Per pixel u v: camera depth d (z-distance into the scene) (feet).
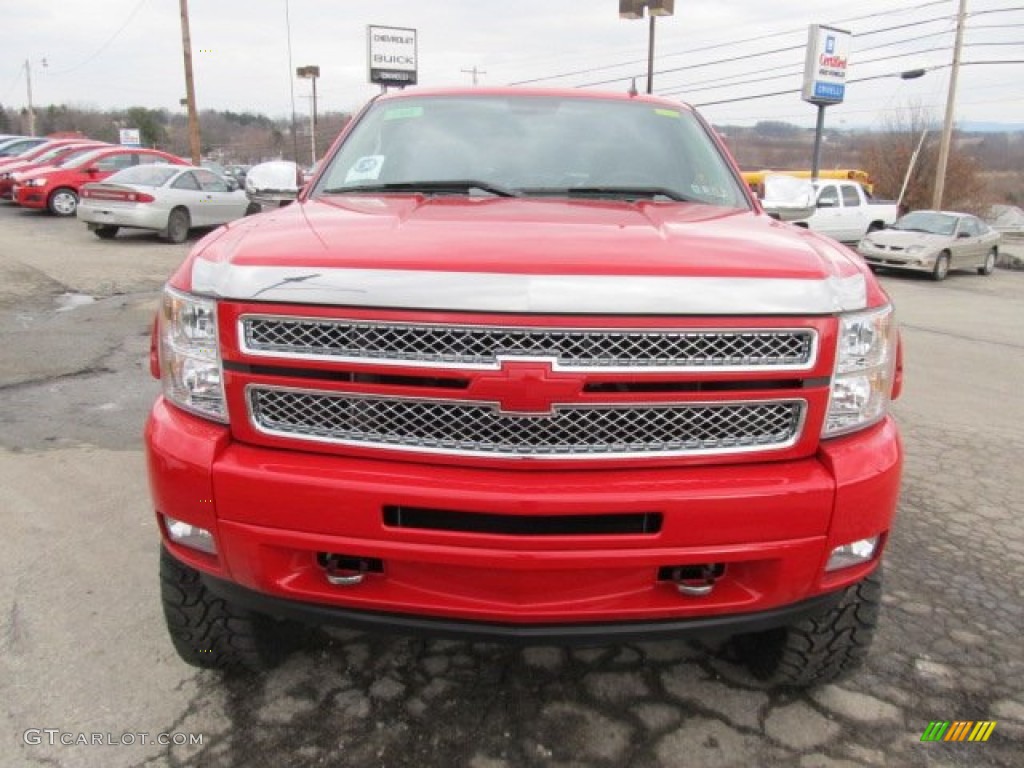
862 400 7.06
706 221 8.67
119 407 18.42
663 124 11.98
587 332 6.31
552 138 11.34
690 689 8.90
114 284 34.96
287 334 6.54
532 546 6.48
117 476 14.25
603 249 6.80
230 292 6.59
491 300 6.25
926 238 56.85
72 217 64.13
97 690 8.55
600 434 6.53
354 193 10.46
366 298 6.34
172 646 9.35
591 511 6.40
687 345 6.44
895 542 12.74
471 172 10.68
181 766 7.57
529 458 6.48
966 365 27.12
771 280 6.61
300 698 8.55
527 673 9.09
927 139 138.21
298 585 6.88
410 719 8.29
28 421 17.16
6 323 26.89
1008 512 14.06
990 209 144.77
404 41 109.70
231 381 6.72
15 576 10.72
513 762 7.75
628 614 6.80
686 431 6.65
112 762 7.57
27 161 73.97
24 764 7.50
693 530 6.54
